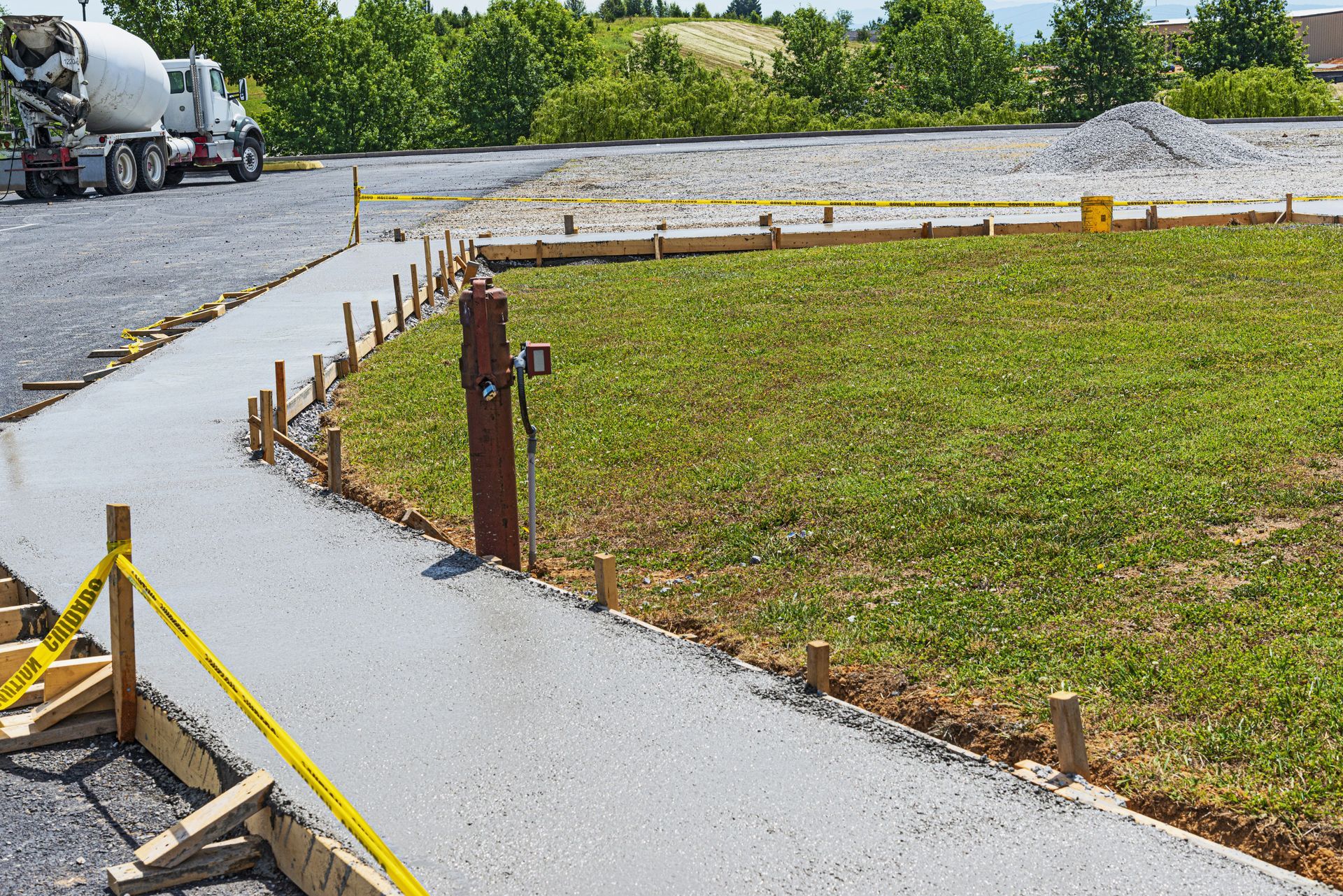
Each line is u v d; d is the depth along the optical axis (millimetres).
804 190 33219
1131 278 17250
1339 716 5195
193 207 33688
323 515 8289
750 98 77938
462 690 5570
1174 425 10172
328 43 68312
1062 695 4777
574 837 4344
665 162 44312
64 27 34594
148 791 5172
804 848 4238
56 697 5676
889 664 6086
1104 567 7246
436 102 93625
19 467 9617
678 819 4445
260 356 13750
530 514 7844
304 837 4402
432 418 11594
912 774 4754
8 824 4875
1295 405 10516
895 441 10219
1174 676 5715
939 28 91562
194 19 61500
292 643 6129
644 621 6949
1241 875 3998
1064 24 85500
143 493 8828
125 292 20047
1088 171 35312
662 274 19859
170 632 6305
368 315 16172
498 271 22734
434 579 7055
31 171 35688
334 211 31734
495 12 93125
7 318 18031
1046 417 10656
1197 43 91938
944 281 17703
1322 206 24141
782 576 7598
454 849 4289
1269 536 7625
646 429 11055
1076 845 4207
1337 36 150125
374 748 5023
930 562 7578
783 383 12422
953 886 3982
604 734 5129
